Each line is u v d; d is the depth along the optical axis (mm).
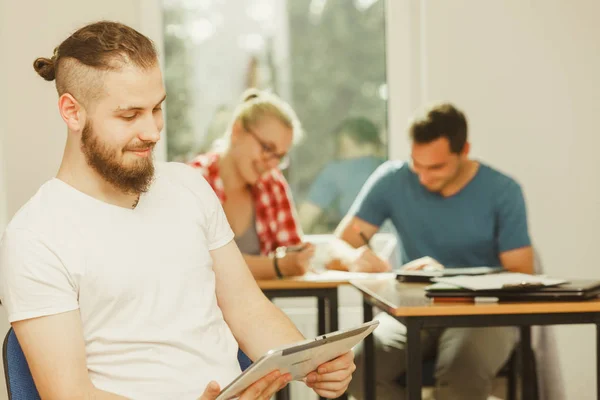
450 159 2881
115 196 1453
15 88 3301
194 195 1578
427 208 3020
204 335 1485
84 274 1380
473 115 3543
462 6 3527
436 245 3012
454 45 3531
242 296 1654
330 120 3713
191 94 3684
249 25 3689
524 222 2936
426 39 3537
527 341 2793
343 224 3203
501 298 2047
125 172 1396
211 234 1616
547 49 3537
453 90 3541
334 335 1388
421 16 3584
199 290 1504
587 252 3566
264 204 3064
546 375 2822
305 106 3709
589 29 3531
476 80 3539
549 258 3562
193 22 3668
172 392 1419
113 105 1374
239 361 1673
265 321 1634
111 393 1368
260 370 1291
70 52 1398
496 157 3551
